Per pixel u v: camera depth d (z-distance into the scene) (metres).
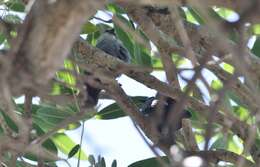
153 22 6.36
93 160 6.19
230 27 3.00
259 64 5.91
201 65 3.17
